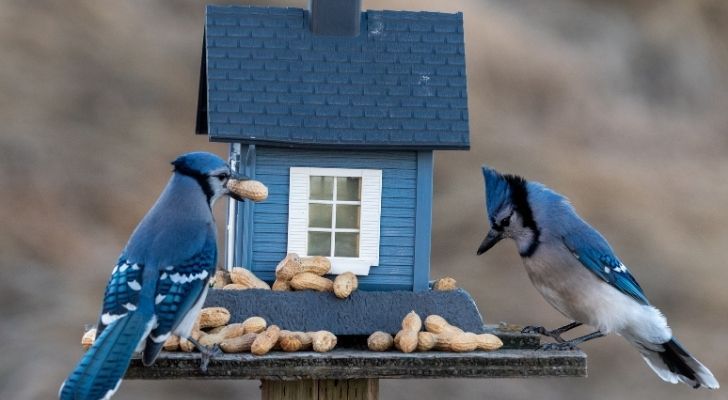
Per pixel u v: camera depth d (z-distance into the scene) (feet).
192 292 21.66
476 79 70.38
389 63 24.32
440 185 62.03
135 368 21.26
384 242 23.93
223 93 23.59
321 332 22.21
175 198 22.58
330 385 22.82
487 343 22.30
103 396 19.69
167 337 20.92
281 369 21.45
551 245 26.35
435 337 22.21
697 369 26.30
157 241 21.97
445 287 24.54
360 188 23.95
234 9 24.59
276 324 22.88
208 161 22.94
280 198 23.89
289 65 24.07
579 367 21.89
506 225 26.71
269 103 23.61
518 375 21.80
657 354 26.76
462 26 24.91
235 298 22.99
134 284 21.38
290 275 23.38
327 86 23.93
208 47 24.04
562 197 26.96
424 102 23.93
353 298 23.30
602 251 26.23
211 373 21.33
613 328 26.14
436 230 58.70
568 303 26.50
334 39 24.49
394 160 23.93
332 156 23.88
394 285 23.94
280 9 24.76
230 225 25.76
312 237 24.04
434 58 24.49
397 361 21.59
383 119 23.67
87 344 22.39
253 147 23.66
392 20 24.90
